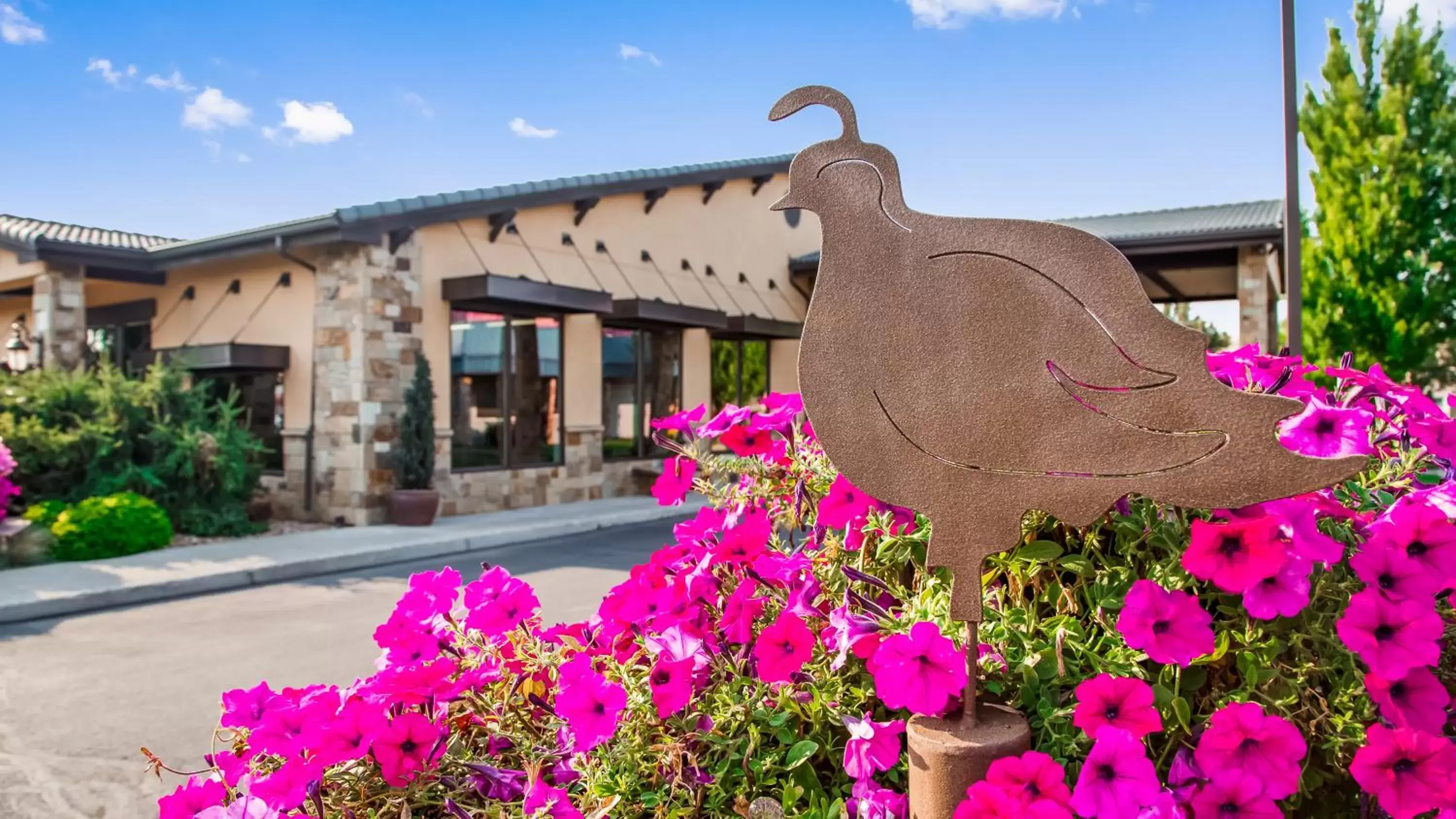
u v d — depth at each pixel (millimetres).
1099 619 1307
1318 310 14258
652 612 1663
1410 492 1408
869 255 1204
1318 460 1062
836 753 1396
